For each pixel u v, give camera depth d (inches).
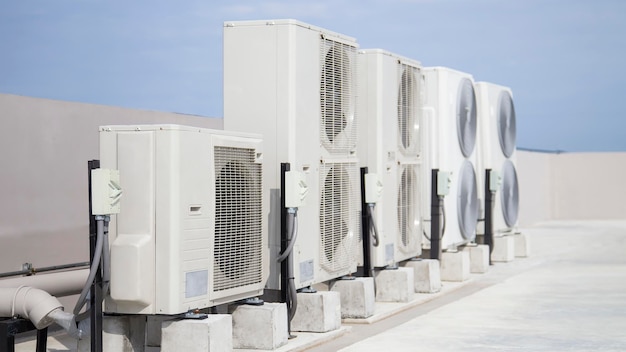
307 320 434.0
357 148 510.3
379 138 528.4
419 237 590.9
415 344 417.7
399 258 555.8
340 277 489.7
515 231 859.4
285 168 410.3
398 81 554.6
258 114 421.4
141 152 343.0
